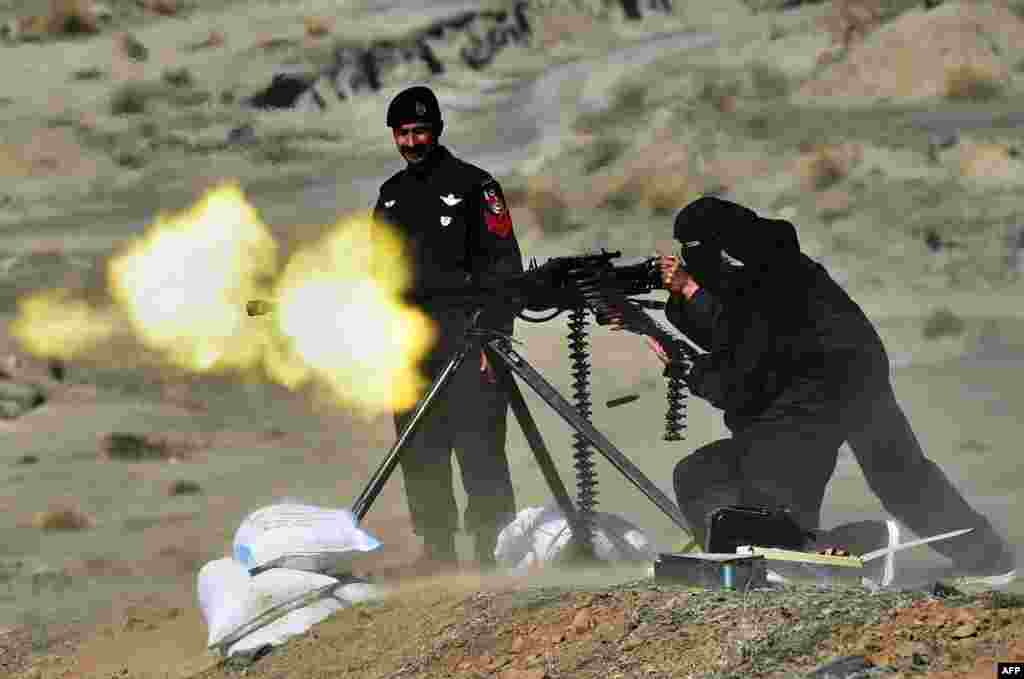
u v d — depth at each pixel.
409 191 21.42
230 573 20.36
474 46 174.88
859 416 19.06
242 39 175.88
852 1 153.25
